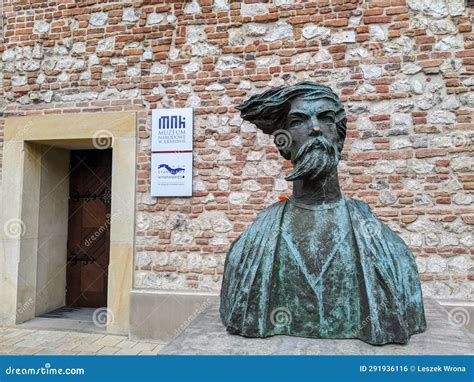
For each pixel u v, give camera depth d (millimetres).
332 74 4133
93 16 4672
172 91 4445
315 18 4195
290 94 1982
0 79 4848
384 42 4055
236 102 4312
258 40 4305
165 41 4488
